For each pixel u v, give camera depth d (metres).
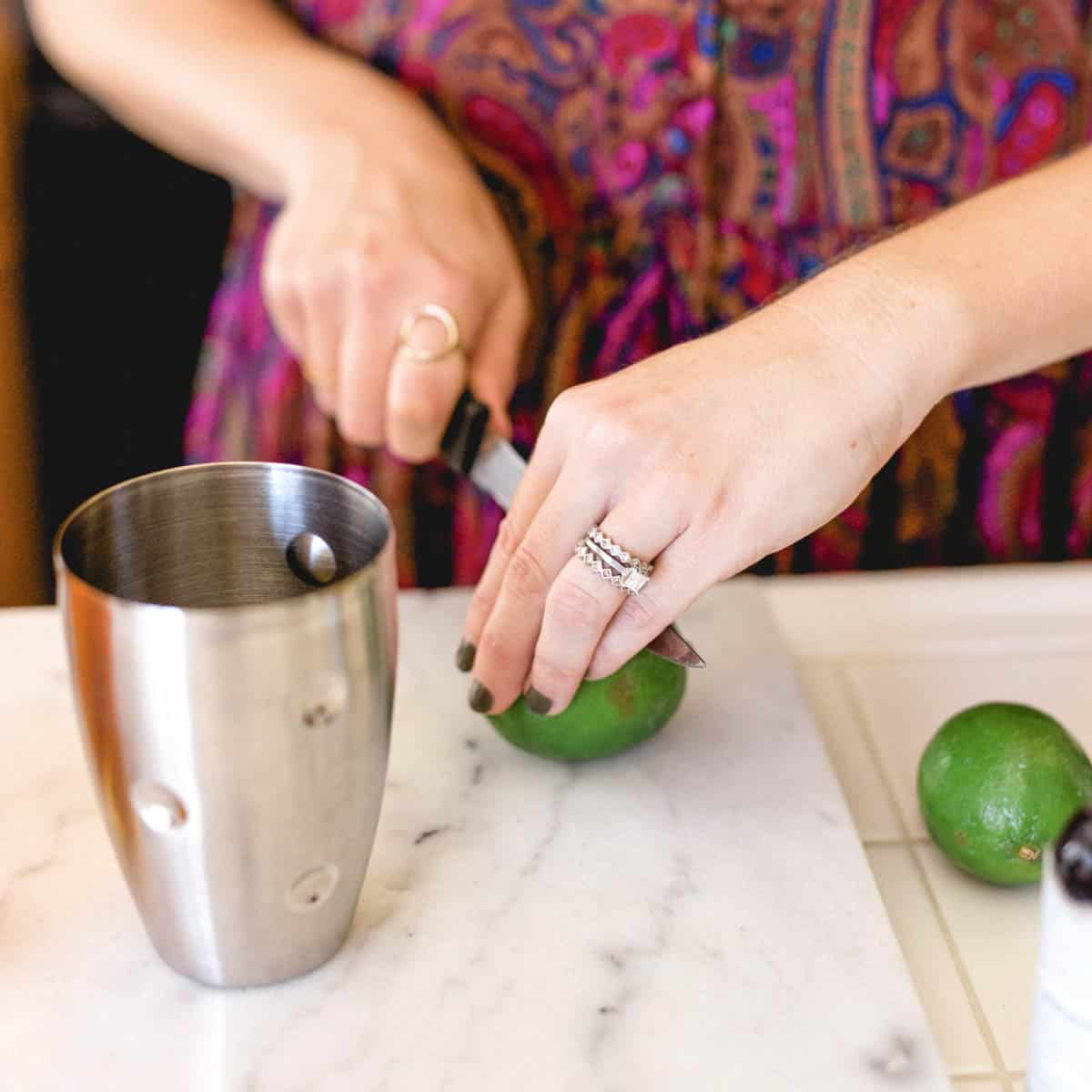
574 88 0.83
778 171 0.84
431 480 0.92
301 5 0.89
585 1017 0.47
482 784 0.58
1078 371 0.87
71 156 1.51
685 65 0.81
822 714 0.66
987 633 0.72
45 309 1.58
